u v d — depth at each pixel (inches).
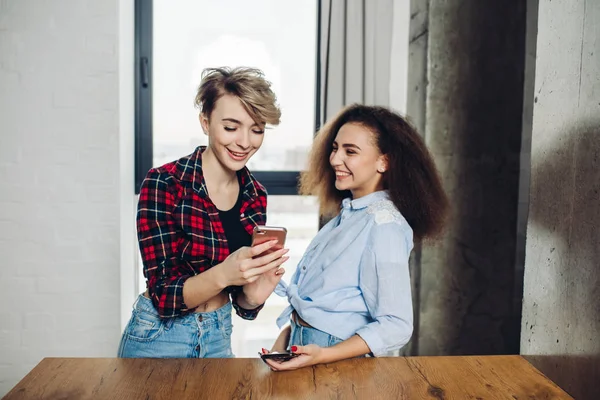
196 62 109.3
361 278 56.4
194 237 58.3
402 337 54.6
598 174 47.8
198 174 59.1
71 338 96.8
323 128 67.8
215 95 56.0
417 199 60.1
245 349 113.9
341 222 62.1
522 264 107.6
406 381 50.1
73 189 94.7
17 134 93.0
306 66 111.0
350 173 61.5
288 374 50.7
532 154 58.9
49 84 92.9
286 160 112.1
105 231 95.7
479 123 105.2
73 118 93.7
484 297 108.3
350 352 53.0
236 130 56.0
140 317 59.3
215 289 53.9
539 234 57.2
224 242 59.7
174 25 108.3
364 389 48.2
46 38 92.3
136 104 106.4
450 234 106.7
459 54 104.1
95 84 93.4
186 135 110.3
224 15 109.2
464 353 109.3
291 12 110.0
